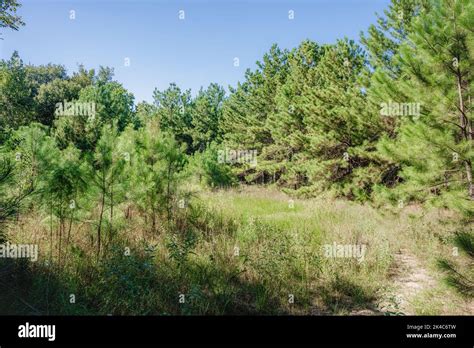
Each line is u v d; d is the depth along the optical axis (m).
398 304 4.44
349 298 4.91
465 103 5.55
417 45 5.66
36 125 5.03
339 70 16.84
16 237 5.04
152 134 7.68
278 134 21.14
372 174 11.20
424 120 6.02
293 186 19.05
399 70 11.70
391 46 12.70
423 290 4.98
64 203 5.11
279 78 27.88
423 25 5.54
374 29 13.02
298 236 6.89
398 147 6.45
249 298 4.73
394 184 11.27
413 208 7.81
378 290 5.06
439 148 5.29
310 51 23.16
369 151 12.21
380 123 11.69
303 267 5.61
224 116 34.91
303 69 22.89
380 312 4.43
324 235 7.57
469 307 4.39
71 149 5.95
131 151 6.82
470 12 4.84
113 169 5.63
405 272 5.85
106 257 5.00
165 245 5.71
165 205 7.26
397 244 7.10
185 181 7.88
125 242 5.74
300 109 18.70
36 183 4.61
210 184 17.36
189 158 18.22
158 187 7.19
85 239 5.59
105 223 5.70
